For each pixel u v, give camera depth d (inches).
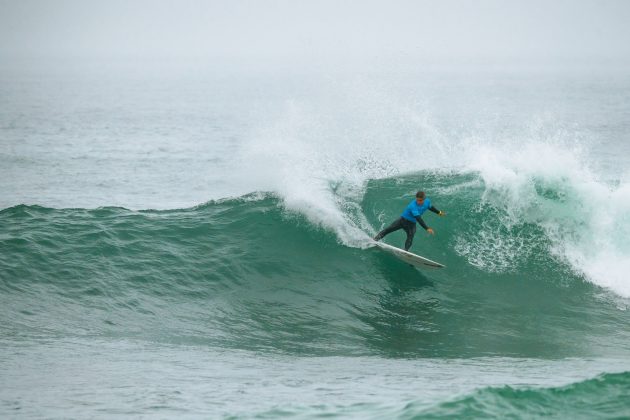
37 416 1188.5
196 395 1337.4
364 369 1610.5
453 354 1785.2
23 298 1939.0
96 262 2178.9
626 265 2294.5
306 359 1710.1
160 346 1754.4
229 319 1996.8
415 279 2290.8
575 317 2065.7
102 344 1724.9
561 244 2413.9
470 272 2335.1
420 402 1186.0
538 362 1705.2
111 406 1250.6
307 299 2156.7
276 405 1254.9
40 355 1590.8
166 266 2223.2
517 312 2095.2
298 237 2463.1
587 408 1142.3
